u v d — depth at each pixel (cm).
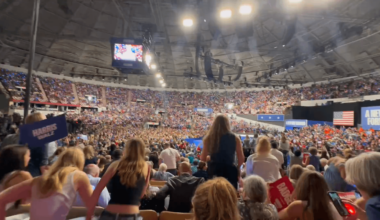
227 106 3812
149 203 351
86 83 3778
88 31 2081
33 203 214
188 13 1055
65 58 2816
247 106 3678
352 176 166
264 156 361
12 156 247
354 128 2045
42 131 317
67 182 224
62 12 1852
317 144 1527
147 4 1466
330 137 1920
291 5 923
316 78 3128
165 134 2414
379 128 1808
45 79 3209
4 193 211
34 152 319
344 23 1633
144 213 287
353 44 2197
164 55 2684
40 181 219
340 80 2914
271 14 1067
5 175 243
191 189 321
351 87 2705
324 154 739
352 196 291
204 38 2083
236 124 3222
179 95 4294
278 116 3030
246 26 1220
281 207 266
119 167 248
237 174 302
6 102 2191
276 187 272
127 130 2583
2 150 251
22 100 2659
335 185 409
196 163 721
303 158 716
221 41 2122
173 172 668
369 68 2500
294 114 2862
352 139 1755
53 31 2044
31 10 1792
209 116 3703
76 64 3022
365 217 207
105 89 3938
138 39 1179
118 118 3338
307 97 3136
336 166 420
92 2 1772
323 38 1928
